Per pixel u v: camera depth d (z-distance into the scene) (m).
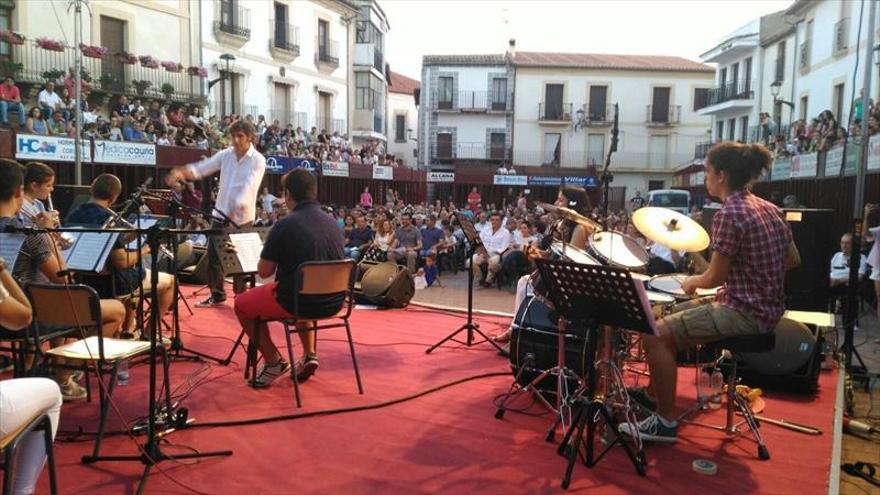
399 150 42.28
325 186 19.69
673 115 35.47
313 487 3.03
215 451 3.37
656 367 3.54
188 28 19.44
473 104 35.53
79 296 3.11
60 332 3.67
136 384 4.42
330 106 26.86
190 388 4.33
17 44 14.87
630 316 3.01
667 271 9.18
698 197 27.28
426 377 4.73
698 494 3.04
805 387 4.60
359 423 3.82
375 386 4.50
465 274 12.91
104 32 17.22
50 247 3.78
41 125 12.73
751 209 3.37
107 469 3.15
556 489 3.06
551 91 35.44
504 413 4.00
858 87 17.98
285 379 4.57
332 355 5.31
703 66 35.81
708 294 3.99
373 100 30.03
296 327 4.42
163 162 13.86
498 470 3.24
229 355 4.91
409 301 7.67
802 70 22.00
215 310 6.78
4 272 2.69
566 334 3.99
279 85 23.86
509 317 7.05
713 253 3.40
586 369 3.71
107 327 3.92
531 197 27.52
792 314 4.96
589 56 37.56
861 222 5.09
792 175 14.97
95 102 16.83
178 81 19.00
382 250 10.70
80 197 6.61
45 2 15.56
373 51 29.19
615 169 35.69
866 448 4.15
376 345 5.68
